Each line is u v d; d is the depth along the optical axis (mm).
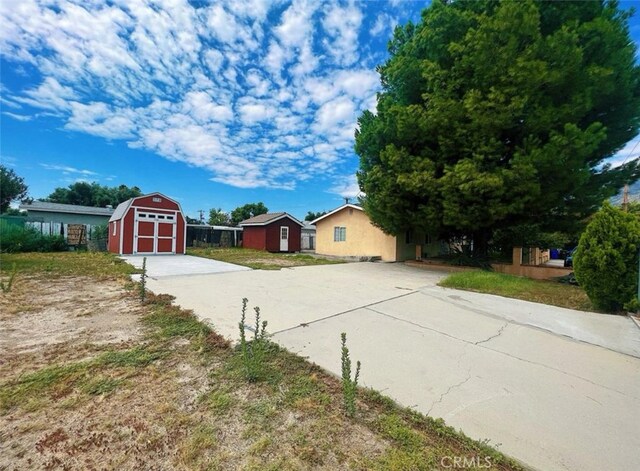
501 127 8094
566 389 2520
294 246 22344
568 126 7391
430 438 1875
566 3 8125
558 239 15273
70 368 2641
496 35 7652
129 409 2088
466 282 6996
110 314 4266
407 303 5223
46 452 1671
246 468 1593
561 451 1776
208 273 8352
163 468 1581
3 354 2912
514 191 8125
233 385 2441
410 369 2818
